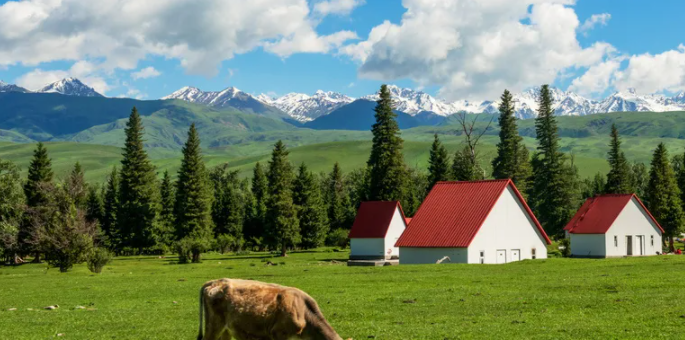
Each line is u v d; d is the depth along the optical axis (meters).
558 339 19.62
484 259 63.22
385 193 105.31
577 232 81.50
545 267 49.44
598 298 28.31
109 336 22.02
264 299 15.69
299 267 60.72
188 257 83.81
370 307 28.02
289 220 101.81
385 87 106.75
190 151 108.81
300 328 15.57
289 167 109.25
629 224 81.19
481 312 25.81
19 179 83.75
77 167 97.75
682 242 124.88
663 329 20.62
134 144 113.62
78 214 72.31
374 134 107.62
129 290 38.91
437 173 119.44
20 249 89.50
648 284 33.12
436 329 21.94
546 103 117.62
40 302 33.56
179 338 21.44
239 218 132.50
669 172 105.12
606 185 125.38
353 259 87.94
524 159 117.12
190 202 107.62
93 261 61.88
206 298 16.23
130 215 112.25
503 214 65.75
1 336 22.28
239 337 15.94
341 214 135.38
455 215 65.69
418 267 53.56
